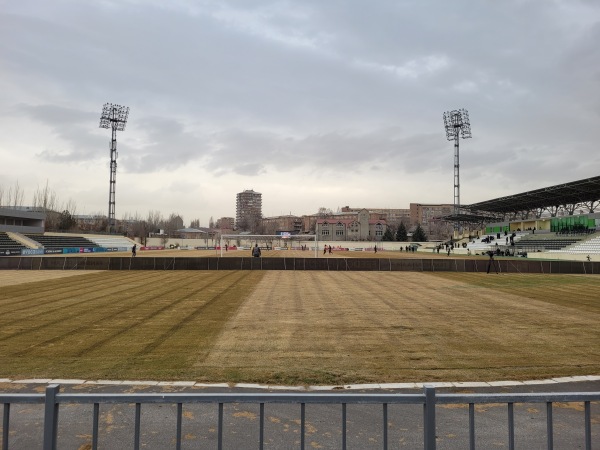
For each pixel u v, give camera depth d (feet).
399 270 122.11
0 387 24.61
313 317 47.80
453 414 21.52
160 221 532.73
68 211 367.04
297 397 11.32
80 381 25.63
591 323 45.01
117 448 17.92
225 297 63.77
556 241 214.48
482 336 38.58
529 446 18.16
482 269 121.19
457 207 294.46
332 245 388.78
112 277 96.53
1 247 203.72
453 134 293.43
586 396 11.53
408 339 37.29
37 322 43.83
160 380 25.94
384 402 11.38
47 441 11.31
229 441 18.43
